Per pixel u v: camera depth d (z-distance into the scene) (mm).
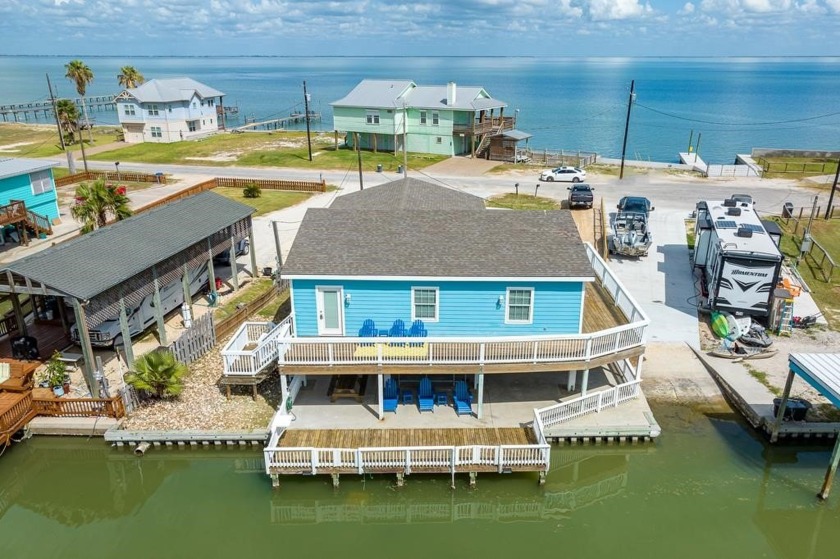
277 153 68000
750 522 16391
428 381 20188
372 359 18875
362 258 19891
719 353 23469
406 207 26625
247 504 17359
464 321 20219
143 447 18984
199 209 29109
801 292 29078
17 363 20531
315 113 123812
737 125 110562
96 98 145000
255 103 159375
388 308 20078
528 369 18953
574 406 19297
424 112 65188
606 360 19375
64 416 19641
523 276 19125
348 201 28828
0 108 116000
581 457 19188
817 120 117188
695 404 21031
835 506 16891
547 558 15430
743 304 25375
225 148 72250
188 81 85500
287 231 40062
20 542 16234
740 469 18250
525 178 54781
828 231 38062
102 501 18031
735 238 26438
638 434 18984
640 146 86812
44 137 85312
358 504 17359
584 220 40781
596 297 23938
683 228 38969
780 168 58031
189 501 17469
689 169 58281
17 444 19375
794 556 15344
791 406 19031
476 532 16562
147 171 60219
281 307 28547
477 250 20188
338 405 20188
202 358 23875
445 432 18578
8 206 35469
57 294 19391
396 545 16047
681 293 29422
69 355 23109
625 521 16625
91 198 31234
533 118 120688
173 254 24484
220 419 19797
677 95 182625
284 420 18547
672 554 15430
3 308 27812
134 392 20141
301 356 18781
